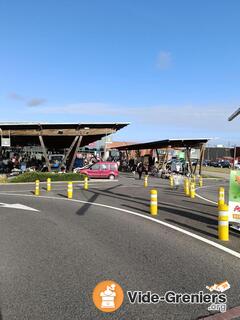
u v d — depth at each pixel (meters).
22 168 40.22
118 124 35.81
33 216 12.15
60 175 32.81
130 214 12.88
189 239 8.80
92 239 8.63
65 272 6.10
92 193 21.72
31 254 7.21
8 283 5.57
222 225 8.84
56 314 4.52
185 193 23.58
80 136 36.28
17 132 34.47
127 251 7.54
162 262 6.77
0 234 9.12
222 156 107.31
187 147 47.59
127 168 61.09
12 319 4.38
